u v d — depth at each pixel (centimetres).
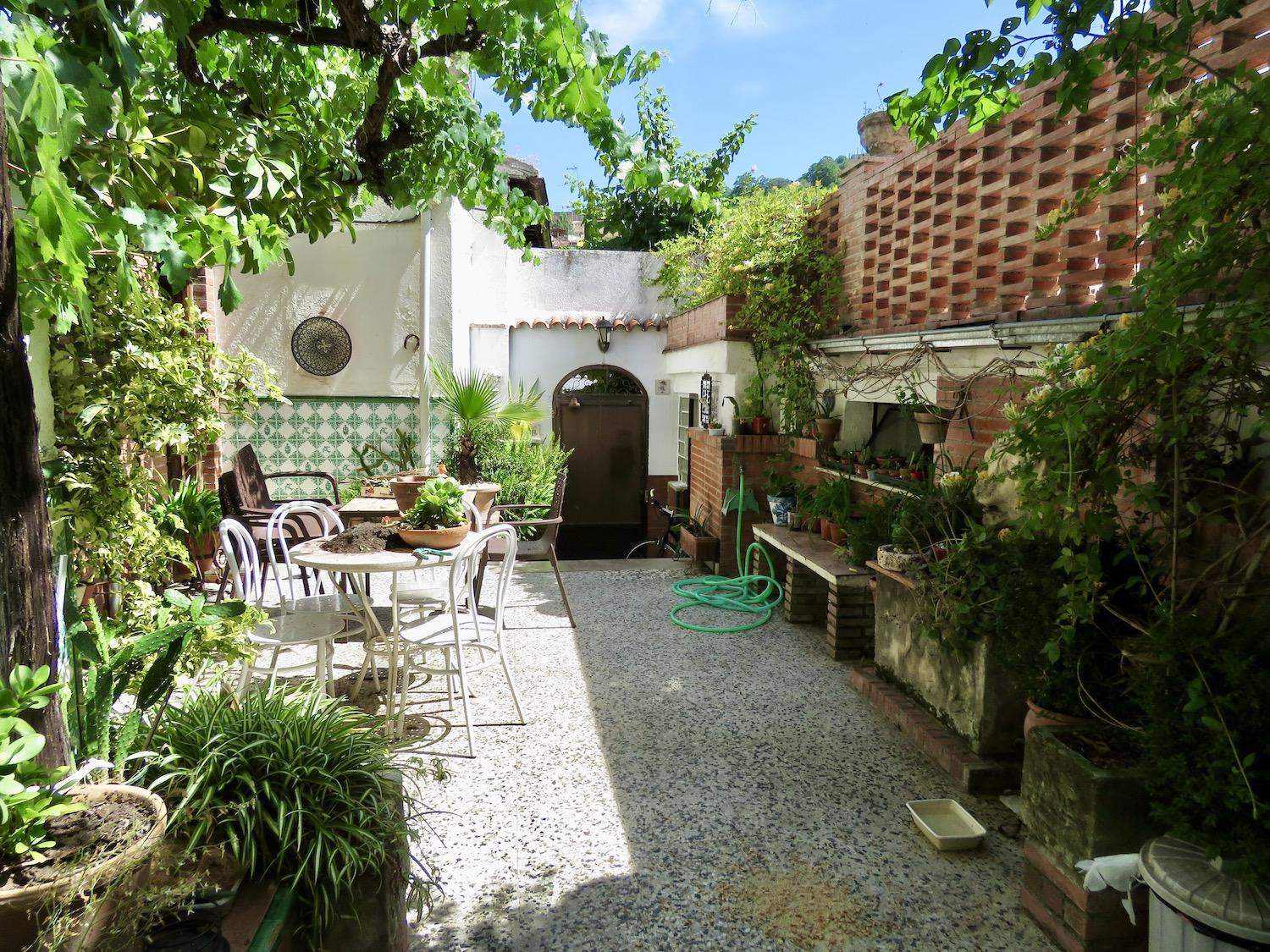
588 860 272
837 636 475
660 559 755
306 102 414
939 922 242
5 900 142
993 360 373
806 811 305
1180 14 218
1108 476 238
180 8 242
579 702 409
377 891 208
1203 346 216
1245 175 210
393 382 832
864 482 522
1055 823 234
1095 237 333
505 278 987
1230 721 187
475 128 467
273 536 461
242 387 427
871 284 565
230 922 185
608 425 991
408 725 377
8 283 153
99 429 333
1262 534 241
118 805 173
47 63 164
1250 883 178
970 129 296
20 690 157
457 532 366
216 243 243
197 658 277
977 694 327
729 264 696
